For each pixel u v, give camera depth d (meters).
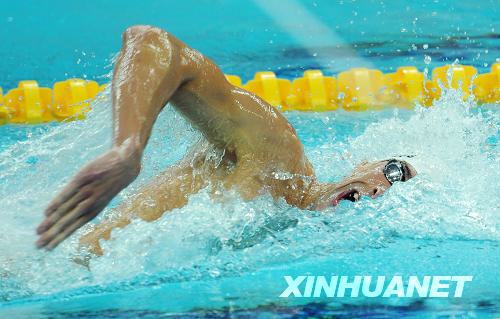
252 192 8.36
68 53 21.23
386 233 8.77
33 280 7.34
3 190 9.15
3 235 7.95
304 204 9.04
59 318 6.47
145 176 9.31
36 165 9.57
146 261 7.74
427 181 9.61
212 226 8.12
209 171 8.48
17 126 14.84
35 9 25.77
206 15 25.25
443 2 25.25
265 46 21.89
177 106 7.72
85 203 6.12
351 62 20.00
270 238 8.52
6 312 6.62
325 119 15.83
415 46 21.02
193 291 7.12
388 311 6.64
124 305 6.76
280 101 17.02
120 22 24.52
